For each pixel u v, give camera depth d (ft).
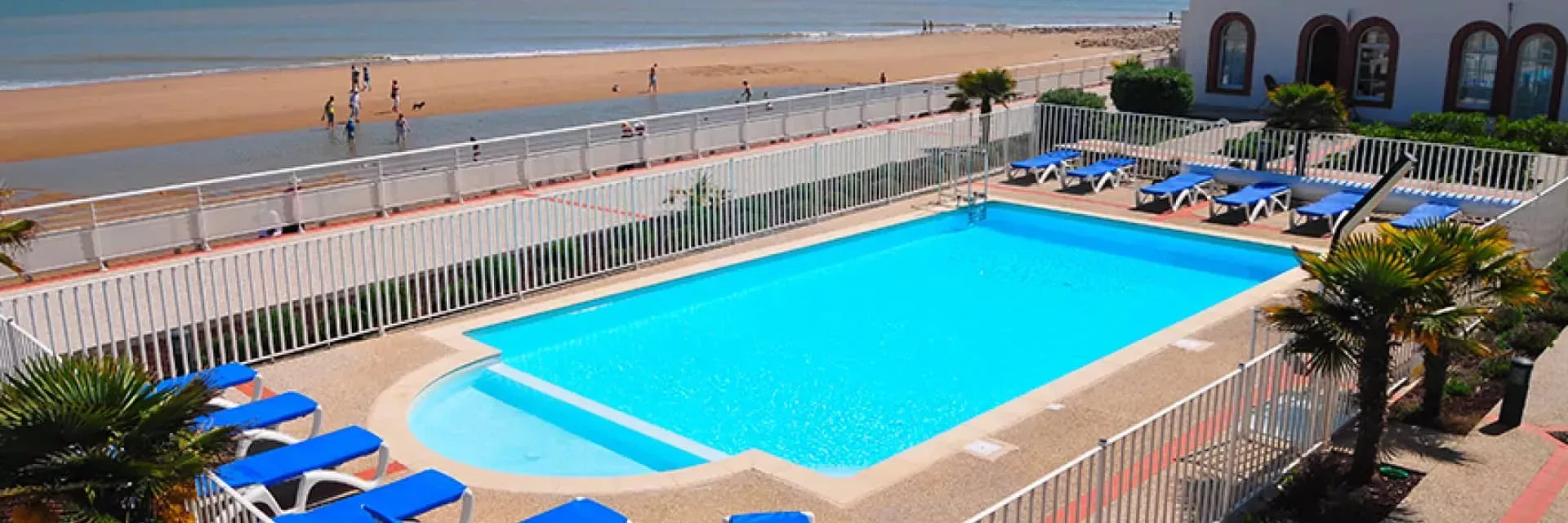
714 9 469.57
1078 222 67.36
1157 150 75.15
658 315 53.01
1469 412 36.24
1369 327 29.35
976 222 69.51
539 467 36.58
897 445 39.06
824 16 438.81
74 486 20.49
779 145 83.46
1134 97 94.84
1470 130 79.97
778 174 62.64
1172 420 27.94
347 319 44.96
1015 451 35.19
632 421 39.96
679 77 191.31
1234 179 70.74
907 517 31.04
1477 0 87.40
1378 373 30.09
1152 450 27.53
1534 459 32.99
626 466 36.65
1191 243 63.10
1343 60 94.38
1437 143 66.69
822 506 31.73
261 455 30.17
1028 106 80.38
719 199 59.41
